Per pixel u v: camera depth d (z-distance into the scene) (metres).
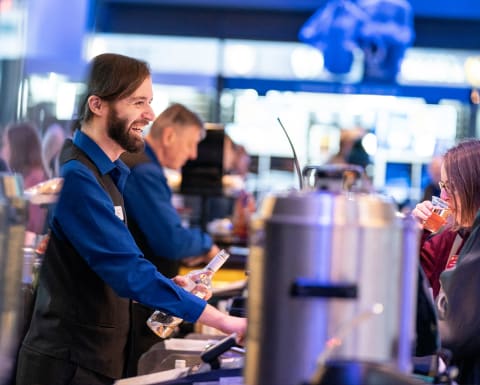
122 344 3.36
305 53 14.84
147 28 14.84
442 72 14.44
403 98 13.18
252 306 1.75
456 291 2.55
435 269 3.49
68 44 5.97
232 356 2.68
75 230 3.13
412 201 13.60
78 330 3.24
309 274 1.66
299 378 1.67
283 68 14.86
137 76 3.26
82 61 6.05
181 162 5.54
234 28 14.89
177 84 14.48
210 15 14.89
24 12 4.07
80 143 3.27
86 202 3.13
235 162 10.06
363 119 14.56
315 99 14.67
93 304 3.25
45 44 5.59
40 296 3.29
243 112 14.70
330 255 1.66
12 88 4.17
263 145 14.66
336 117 14.62
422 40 14.59
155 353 2.97
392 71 12.72
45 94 5.54
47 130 5.22
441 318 2.57
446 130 14.36
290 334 1.67
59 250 3.23
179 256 4.79
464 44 14.53
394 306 1.73
